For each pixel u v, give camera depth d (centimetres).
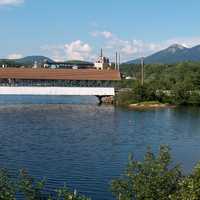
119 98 15662
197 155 6556
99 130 9156
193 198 2225
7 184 2595
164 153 2647
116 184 2580
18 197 3544
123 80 17950
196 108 14350
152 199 2412
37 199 2536
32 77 16088
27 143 7475
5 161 6003
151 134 8669
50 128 9344
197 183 2277
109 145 7400
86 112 12800
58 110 13312
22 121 10450
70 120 10794
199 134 8694
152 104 15050
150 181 2483
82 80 16475
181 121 10719
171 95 15662
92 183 4925
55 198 4247
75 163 5947
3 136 8188
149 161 2623
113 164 5912
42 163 5916
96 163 5966
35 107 14212
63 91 15912
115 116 11794
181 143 7656
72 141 7750
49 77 16212
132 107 14600
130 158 2866
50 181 4984
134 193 2508
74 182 4962
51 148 7044
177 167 2606
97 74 16688
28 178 2695
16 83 16075
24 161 6025
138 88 15512
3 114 11912
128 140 7931
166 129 9362
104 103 16162
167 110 13612
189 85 16425
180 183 2358
